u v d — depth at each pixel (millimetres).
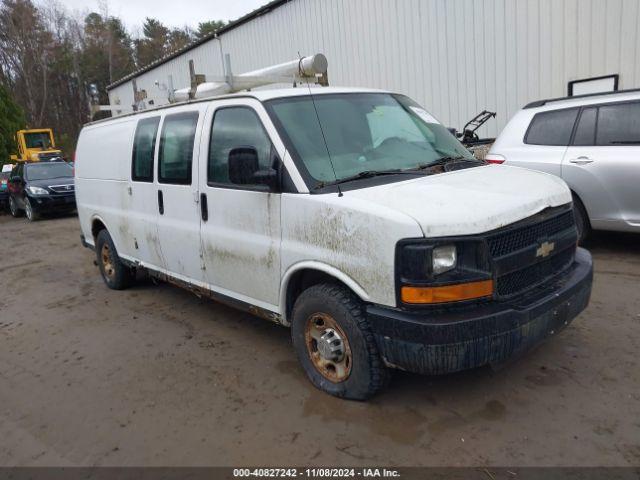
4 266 9023
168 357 4566
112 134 5945
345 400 3547
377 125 4117
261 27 15305
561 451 2893
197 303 5965
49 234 12203
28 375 4488
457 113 10844
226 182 4129
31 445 3430
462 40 10438
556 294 3201
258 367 4215
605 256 6152
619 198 5797
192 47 18609
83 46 56938
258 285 3994
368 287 3123
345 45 12875
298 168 3547
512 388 3539
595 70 8773
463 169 3879
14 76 53344
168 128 4824
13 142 27938
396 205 3053
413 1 11102
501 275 3008
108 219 6203
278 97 3920
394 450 3021
